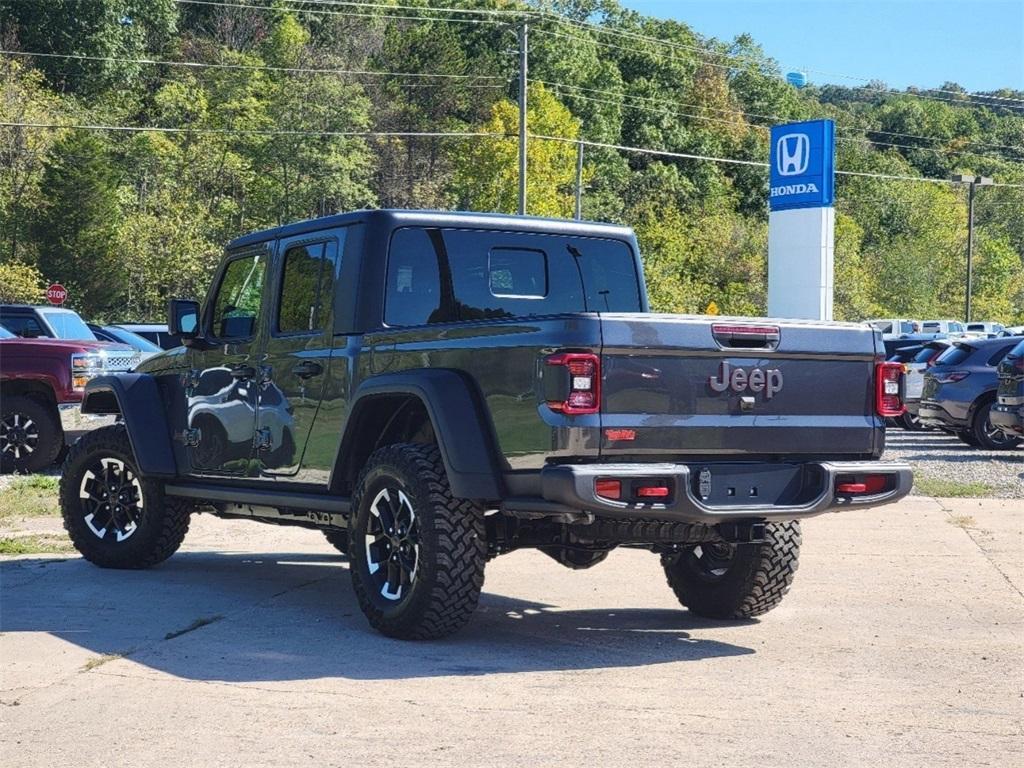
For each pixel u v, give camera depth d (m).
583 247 7.87
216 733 4.88
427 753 4.63
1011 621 7.29
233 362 8.03
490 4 116.31
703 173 126.38
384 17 110.88
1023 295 118.44
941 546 10.10
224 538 10.77
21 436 14.91
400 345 6.71
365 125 89.56
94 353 14.97
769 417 6.28
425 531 6.29
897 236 123.31
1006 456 18.64
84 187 63.81
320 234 7.47
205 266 68.31
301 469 7.41
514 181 92.38
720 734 4.90
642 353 5.92
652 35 132.12
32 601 7.64
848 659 6.29
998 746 4.77
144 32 98.38
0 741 4.79
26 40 91.06
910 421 24.97
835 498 6.38
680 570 7.43
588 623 7.18
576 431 5.77
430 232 7.31
